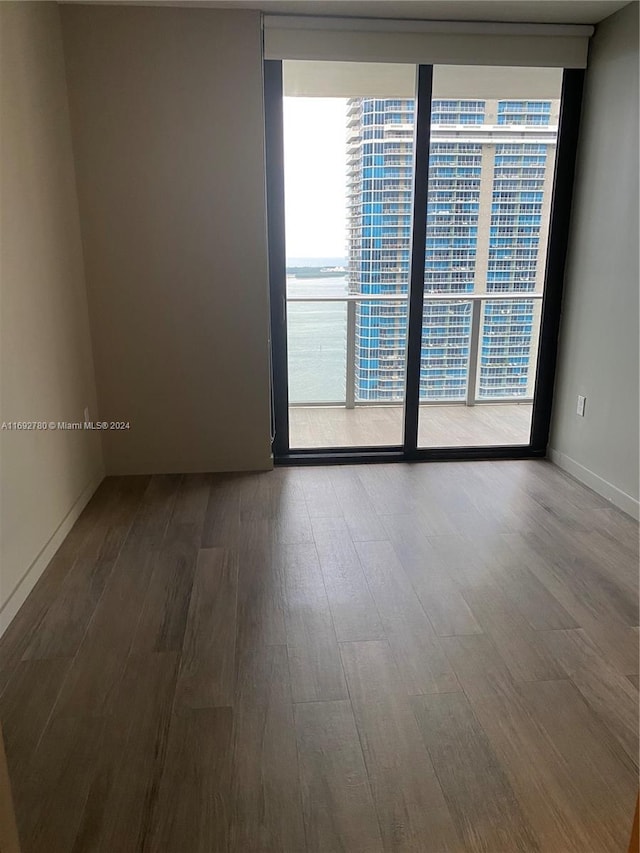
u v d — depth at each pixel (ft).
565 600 7.33
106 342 10.95
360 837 4.34
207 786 4.76
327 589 7.60
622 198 9.77
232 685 5.89
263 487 11.00
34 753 5.08
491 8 9.64
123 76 9.87
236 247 10.75
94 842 4.31
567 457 11.78
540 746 5.14
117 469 11.63
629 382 9.73
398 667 6.14
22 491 7.52
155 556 8.48
